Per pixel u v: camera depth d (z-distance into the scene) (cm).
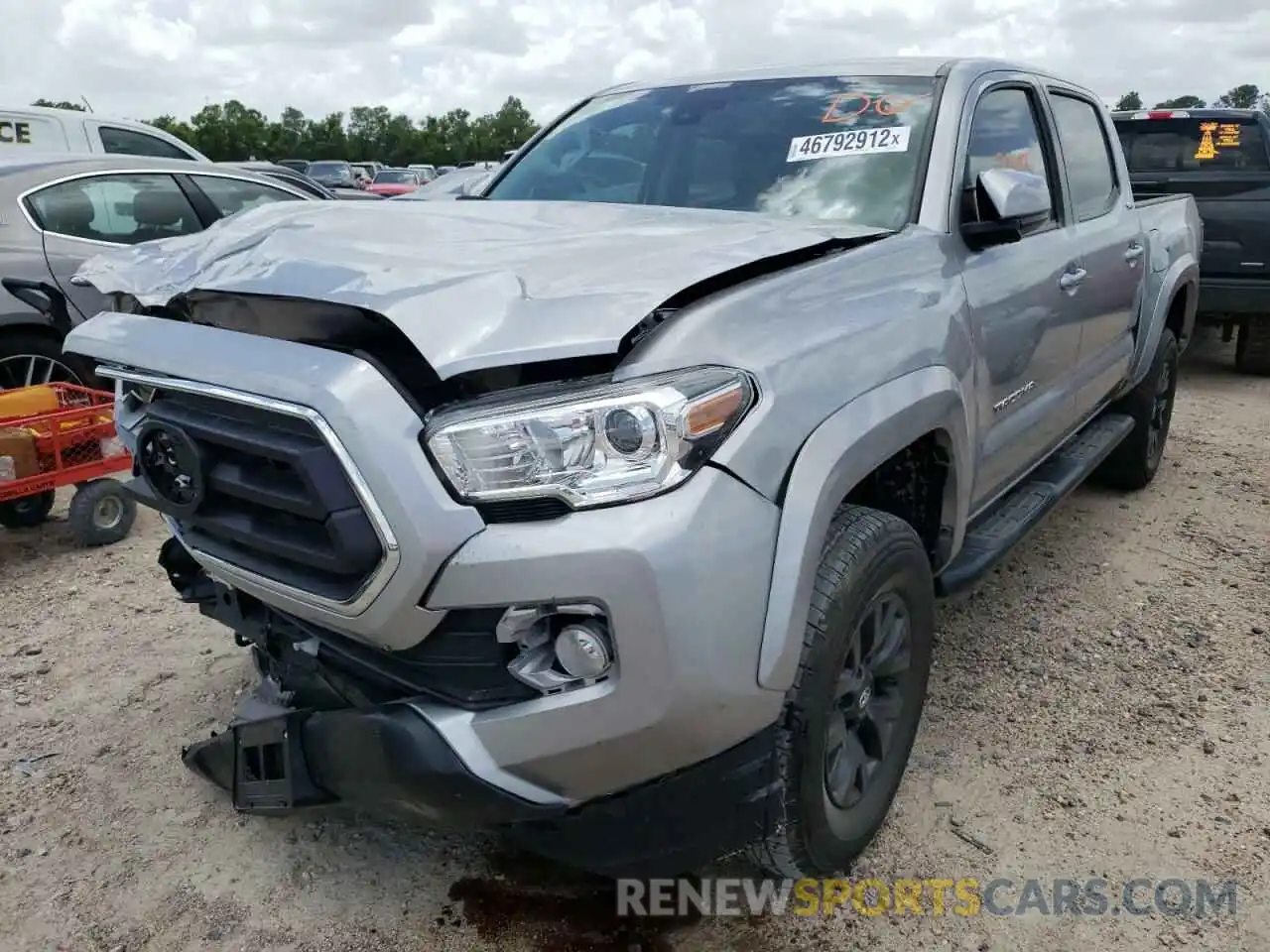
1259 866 272
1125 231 454
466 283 205
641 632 190
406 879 270
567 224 275
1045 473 419
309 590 211
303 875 271
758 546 202
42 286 454
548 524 191
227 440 209
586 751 198
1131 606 426
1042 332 351
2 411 478
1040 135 390
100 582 455
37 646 393
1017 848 279
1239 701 352
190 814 296
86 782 309
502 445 190
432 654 205
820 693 224
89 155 646
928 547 298
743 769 216
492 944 247
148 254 271
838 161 324
